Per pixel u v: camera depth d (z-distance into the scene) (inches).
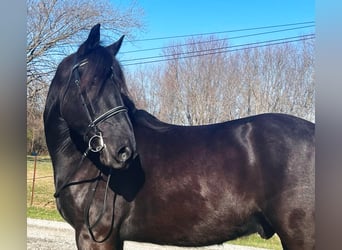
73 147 100.8
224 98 604.4
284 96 583.8
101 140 88.0
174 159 96.5
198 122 603.2
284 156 91.4
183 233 95.3
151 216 96.0
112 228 96.2
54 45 510.6
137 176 96.8
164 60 568.4
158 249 190.9
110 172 96.2
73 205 98.6
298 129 94.2
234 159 93.6
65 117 95.2
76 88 92.6
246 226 94.1
